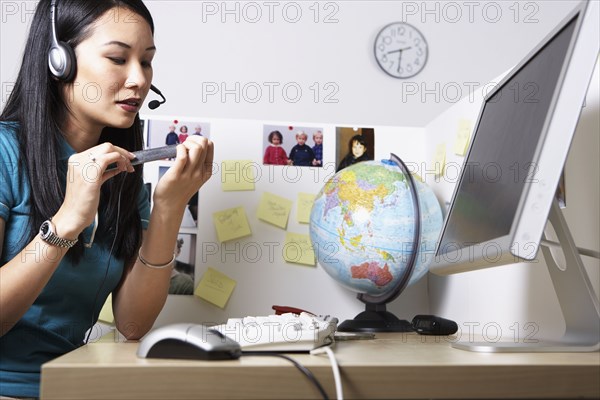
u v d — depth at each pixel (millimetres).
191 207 1451
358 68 2555
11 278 856
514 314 1132
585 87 657
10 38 2230
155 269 1153
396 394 596
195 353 634
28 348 1014
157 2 2424
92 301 1115
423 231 1275
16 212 1001
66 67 1008
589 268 924
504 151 819
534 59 821
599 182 898
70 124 1085
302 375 588
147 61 1102
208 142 1111
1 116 1071
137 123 1213
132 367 582
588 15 670
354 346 865
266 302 1449
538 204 653
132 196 1159
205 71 2432
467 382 597
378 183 1275
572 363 611
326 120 2506
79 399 576
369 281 1280
